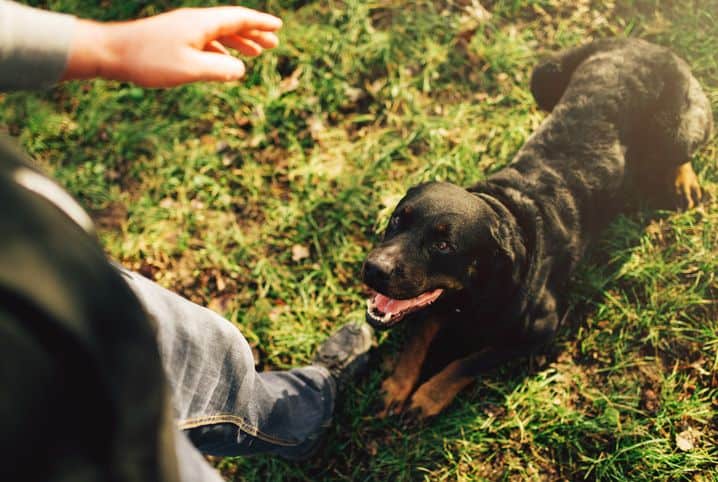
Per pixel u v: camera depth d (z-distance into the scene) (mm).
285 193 3945
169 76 1336
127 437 652
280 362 3494
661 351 3363
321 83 4164
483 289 2943
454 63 4180
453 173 3838
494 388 3316
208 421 2041
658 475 3068
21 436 572
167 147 4062
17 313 585
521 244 2932
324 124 4113
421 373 3410
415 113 4070
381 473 3223
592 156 3209
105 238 3816
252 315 3596
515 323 3018
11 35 1127
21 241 626
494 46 4160
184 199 3930
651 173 3557
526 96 4047
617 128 3252
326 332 3545
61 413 606
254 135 4070
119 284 737
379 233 3734
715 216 3592
